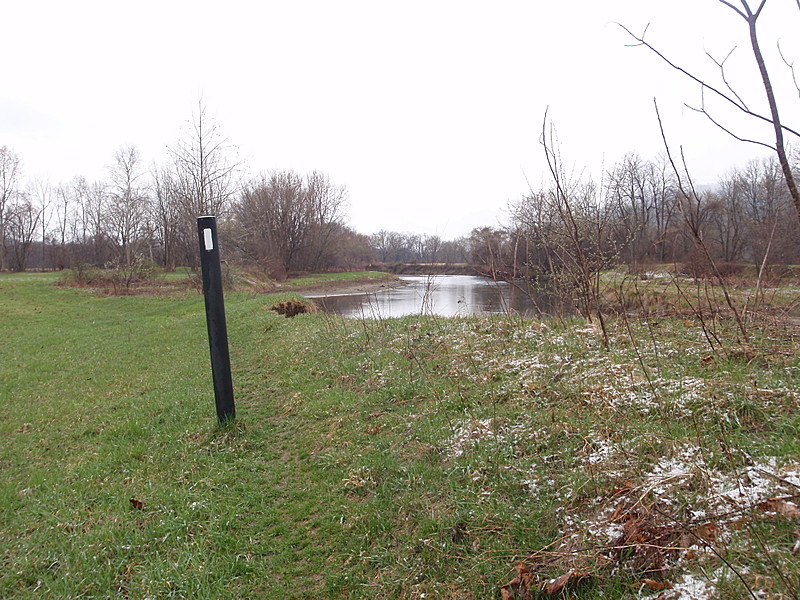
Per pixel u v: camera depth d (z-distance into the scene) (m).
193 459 5.32
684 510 3.01
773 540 2.64
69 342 14.27
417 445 4.82
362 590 3.16
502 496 3.72
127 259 31.84
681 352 5.79
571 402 4.93
